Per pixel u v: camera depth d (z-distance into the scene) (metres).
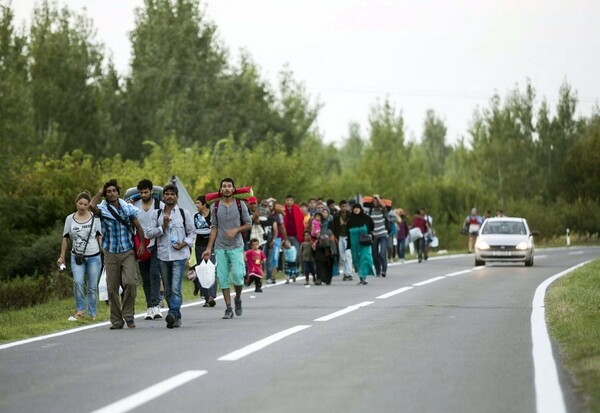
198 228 45.69
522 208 163.25
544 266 84.44
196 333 33.25
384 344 29.09
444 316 38.25
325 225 60.97
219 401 19.64
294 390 20.92
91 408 19.16
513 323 35.31
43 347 29.95
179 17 194.88
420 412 18.44
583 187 188.88
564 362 25.12
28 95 147.38
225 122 191.88
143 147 174.75
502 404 19.25
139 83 178.88
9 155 88.12
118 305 35.84
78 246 39.75
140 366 25.08
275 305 45.03
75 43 172.75
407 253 120.88
